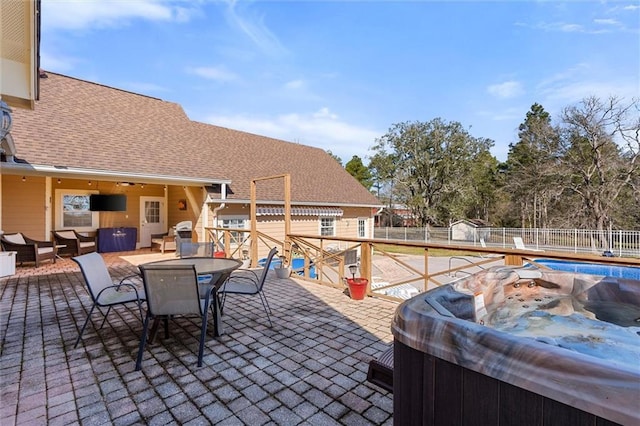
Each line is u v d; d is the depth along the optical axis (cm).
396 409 140
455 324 122
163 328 354
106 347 304
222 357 285
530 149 1900
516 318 243
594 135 1612
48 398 221
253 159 1198
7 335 333
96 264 343
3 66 357
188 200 994
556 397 95
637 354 182
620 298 252
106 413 205
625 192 1628
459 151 2330
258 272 682
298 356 287
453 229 2044
